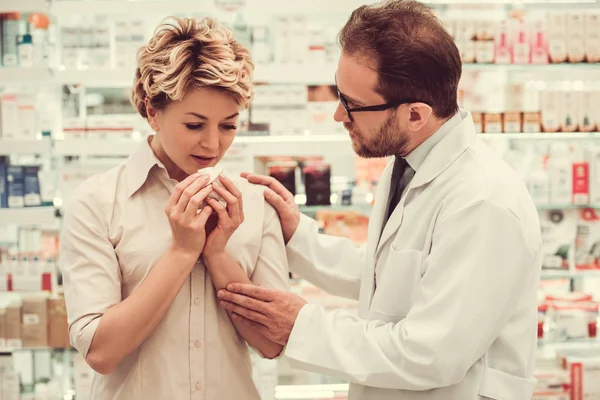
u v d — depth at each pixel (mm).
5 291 3158
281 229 1883
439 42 1541
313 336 1602
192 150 1551
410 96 1548
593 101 3271
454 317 1454
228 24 3283
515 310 1569
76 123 3168
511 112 3275
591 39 3275
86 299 1538
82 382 3180
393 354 1514
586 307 3338
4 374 3191
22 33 3213
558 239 3355
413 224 1642
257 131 3234
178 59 1453
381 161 3270
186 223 1495
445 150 1625
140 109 1632
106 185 1627
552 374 3230
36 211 3115
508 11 3465
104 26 3189
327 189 3248
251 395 1705
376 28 1531
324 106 3230
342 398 3223
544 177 3285
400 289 1629
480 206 1481
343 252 2045
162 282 1500
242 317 1650
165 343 1603
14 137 3199
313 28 3236
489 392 1559
